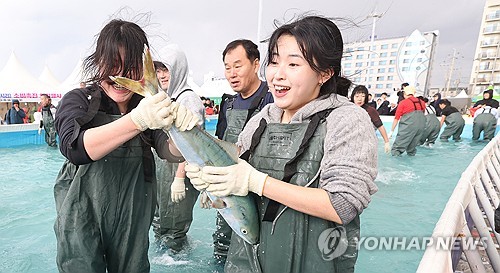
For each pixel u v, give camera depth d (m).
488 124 13.13
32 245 3.78
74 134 1.70
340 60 1.66
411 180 7.15
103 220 2.12
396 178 7.34
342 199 1.41
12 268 3.26
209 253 3.71
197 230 4.36
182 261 3.52
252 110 3.27
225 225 3.38
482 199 2.93
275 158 1.72
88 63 1.99
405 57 39.94
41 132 11.41
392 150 10.01
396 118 9.82
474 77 65.31
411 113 9.52
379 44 58.78
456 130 13.26
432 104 18.88
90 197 2.08
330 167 1.49
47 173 7.44
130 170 2.15
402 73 40.16
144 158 2.21
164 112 1.52
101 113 1.96
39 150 10.33
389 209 5.21
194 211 5.14
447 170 8.18
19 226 4.34
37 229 4.25
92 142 1.64
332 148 1.51
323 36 1.56
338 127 1.53
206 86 29.11
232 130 3.36
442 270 1.34
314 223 1.62
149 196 2.30
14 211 4.92
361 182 1.42
